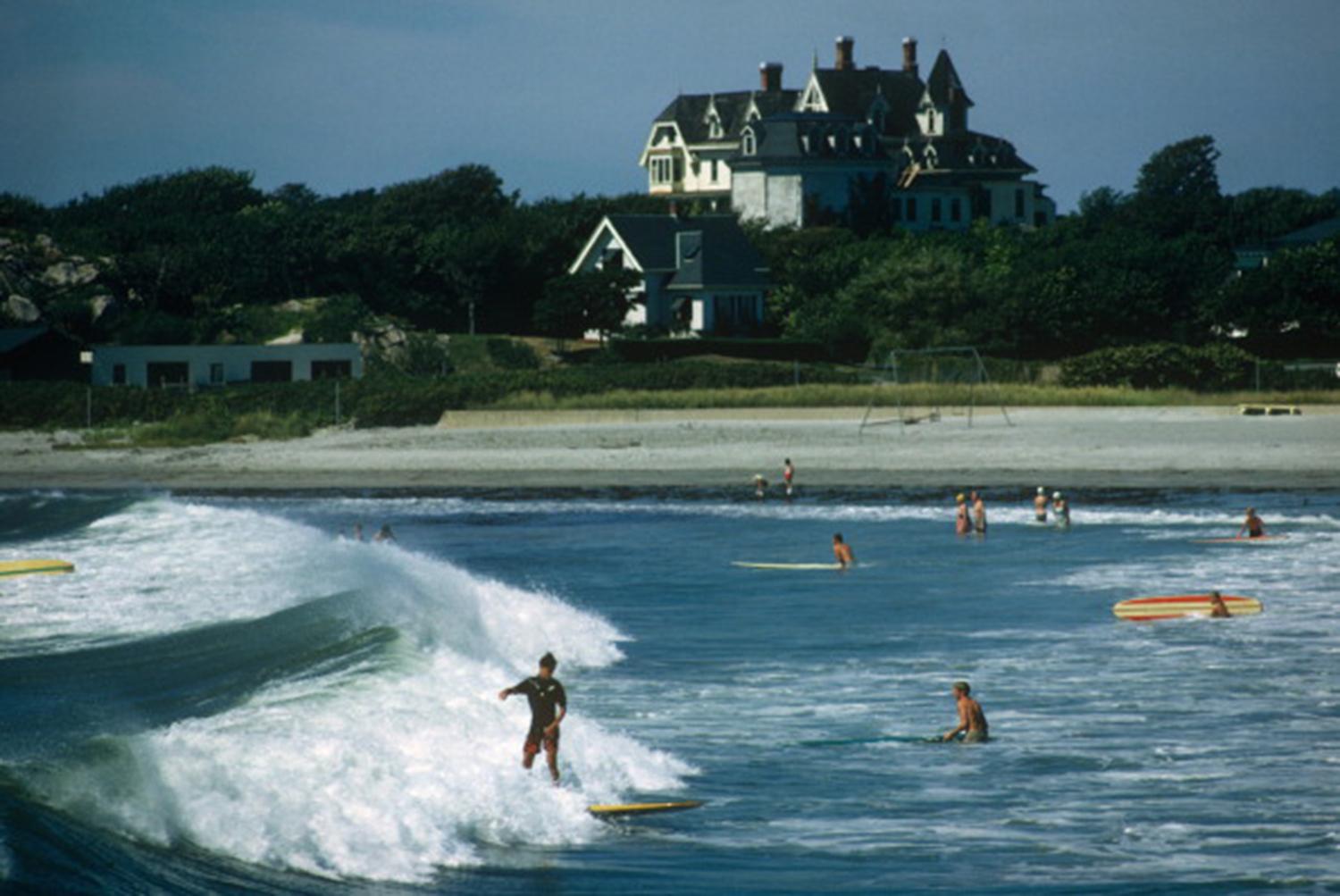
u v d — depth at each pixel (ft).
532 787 270.67
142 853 211.41
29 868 193.26
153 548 561.02
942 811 272.10
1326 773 293.84
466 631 399.24
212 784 240.32
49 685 337.72
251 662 349.20
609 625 460.96
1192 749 312.29
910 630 457.27
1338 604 481.46
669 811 269.85
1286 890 228.84
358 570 496.64
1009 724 335.88
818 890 228.22
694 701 361.10
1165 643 427.74
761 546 655.35
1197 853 247.09
